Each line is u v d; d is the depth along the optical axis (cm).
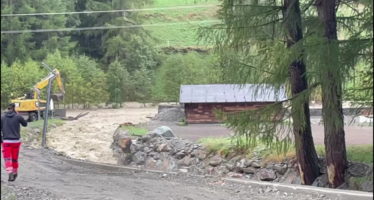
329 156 1468
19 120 1575
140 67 8981
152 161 2242
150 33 10300
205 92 3988
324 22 1377
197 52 8469
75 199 1245
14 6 9300
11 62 8894
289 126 1463
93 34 9931
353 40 1244
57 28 9506
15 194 1291
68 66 7356
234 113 1491
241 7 1474
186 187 1492
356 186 1421
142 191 1410
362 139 2161
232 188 1466
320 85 1373
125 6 9938
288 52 1312
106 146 3359
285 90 1544
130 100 8319
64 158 2623
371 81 1249
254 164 1750
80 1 10188
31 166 2195
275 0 1523
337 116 1334
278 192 1364
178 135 2745
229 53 1510
